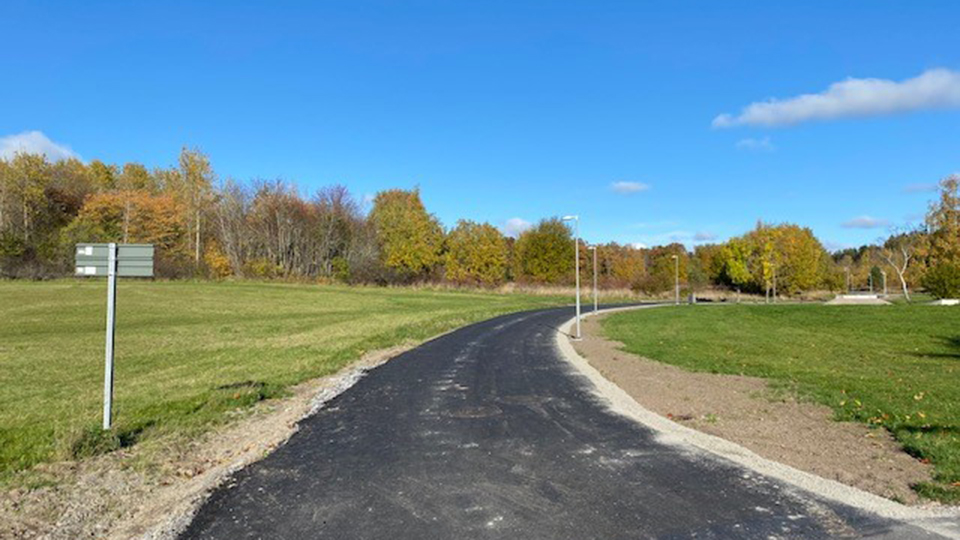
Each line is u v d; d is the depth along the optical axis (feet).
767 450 24.40
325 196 238.89
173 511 18.54
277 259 232.73
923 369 49.03
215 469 22.93
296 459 24.25
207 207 222.48
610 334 84.53
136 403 35.55
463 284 222.69
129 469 22.85
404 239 226.38
